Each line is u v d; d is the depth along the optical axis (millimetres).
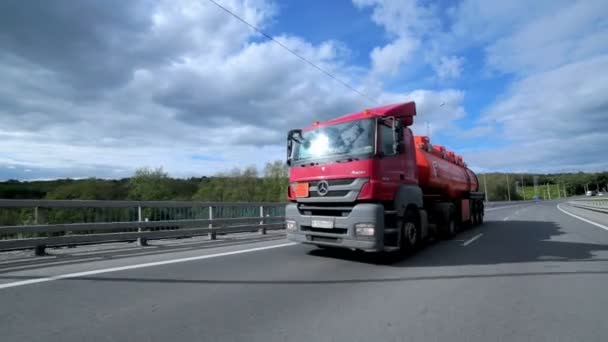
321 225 6430
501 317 3609
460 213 11805
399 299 4180
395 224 6469
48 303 3879
